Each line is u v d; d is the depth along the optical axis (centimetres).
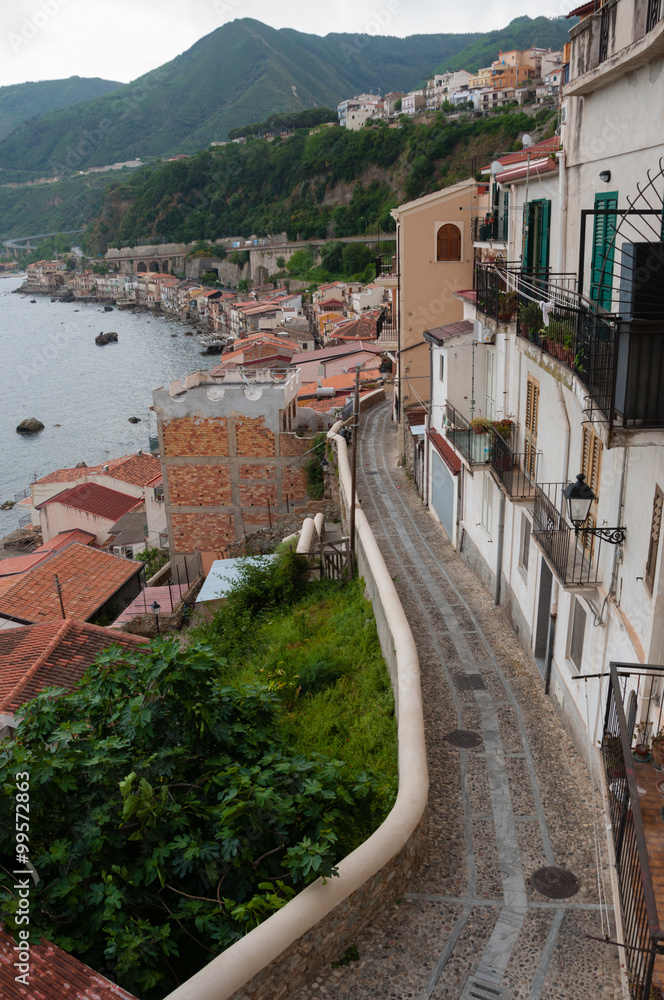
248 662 1936
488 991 809
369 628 1781
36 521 5262
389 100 16900
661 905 660
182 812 927
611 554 1043
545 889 955
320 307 10888
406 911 923
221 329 13712
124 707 1012
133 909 860
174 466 3334
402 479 3247
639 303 756
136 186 19838
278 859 932
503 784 1173
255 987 745
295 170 16200
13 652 2161
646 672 884
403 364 3256
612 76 1013
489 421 1766
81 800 913
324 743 1380
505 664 1572
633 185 977
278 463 3297
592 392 864
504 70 14100
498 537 1822
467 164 12069
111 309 17750
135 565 3584
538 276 1455
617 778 810
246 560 2577
